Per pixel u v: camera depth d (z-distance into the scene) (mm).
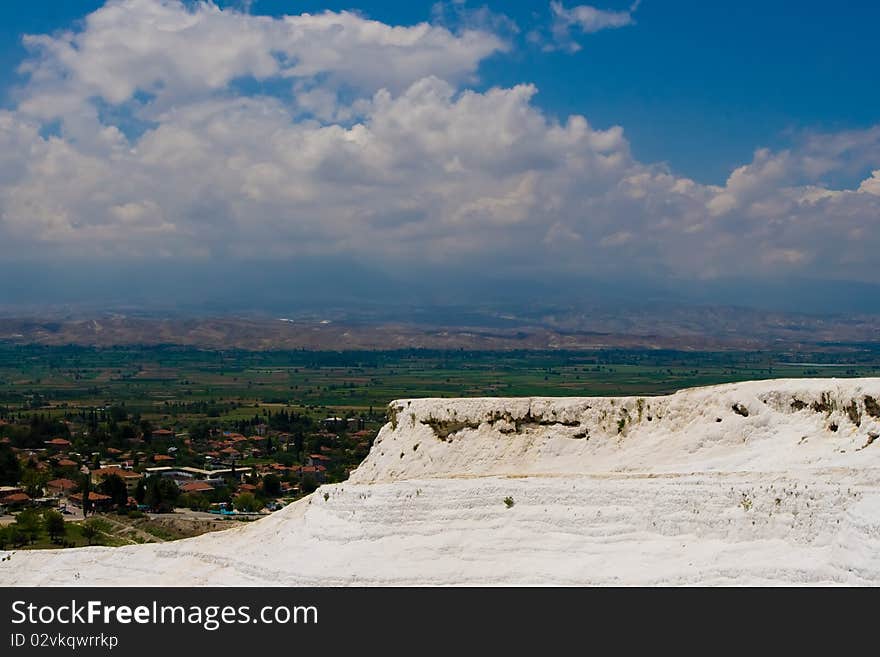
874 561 48344
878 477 54000
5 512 147125
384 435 88625
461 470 80500
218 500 159625
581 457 77500
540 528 59750
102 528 132625
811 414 69312
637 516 58188
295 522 69000
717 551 54469
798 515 53875
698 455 72188
